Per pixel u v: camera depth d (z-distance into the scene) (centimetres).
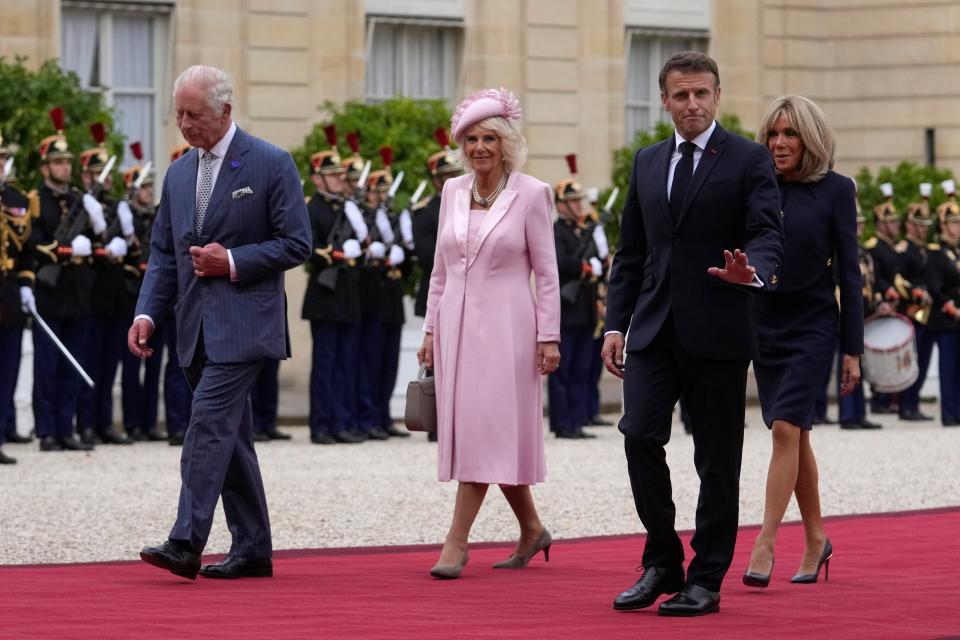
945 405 5144
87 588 2055
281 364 5778
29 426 4425
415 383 2323
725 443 1902
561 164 6384
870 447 4247
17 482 3331
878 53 7038
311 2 5900
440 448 2270
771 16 6900
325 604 1941
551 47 6366
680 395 1972
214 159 2183
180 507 2123
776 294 2172
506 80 6284
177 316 2192
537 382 2300
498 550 2506
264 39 5828
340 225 4381
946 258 5197
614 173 6131
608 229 5706
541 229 2294
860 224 5259
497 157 2289
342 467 3681
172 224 2197
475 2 6225
